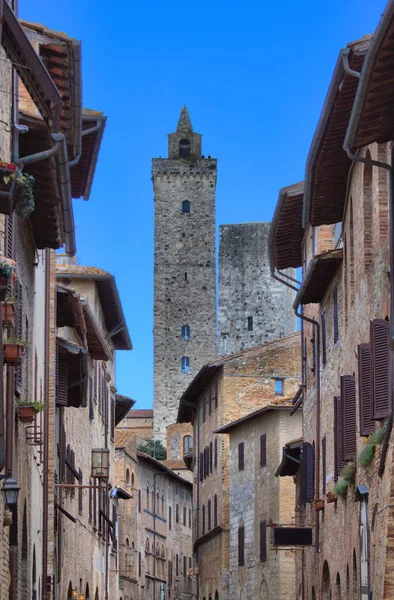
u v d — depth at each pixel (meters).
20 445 33.44
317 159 35.53
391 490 28.31
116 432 98.44
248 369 84.62
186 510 127.31
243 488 79.25
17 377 31.98
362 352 34.28
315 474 47.38
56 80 31.08
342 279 40.84
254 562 75.88
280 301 170.38
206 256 173.25
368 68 24.50
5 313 25.03
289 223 48.47
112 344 79.81
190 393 94.00
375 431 32.62
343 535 39.91
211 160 174.62
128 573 96.12
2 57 26.39
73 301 49.97
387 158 32.97
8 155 27.17
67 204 32.62
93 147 38.78
